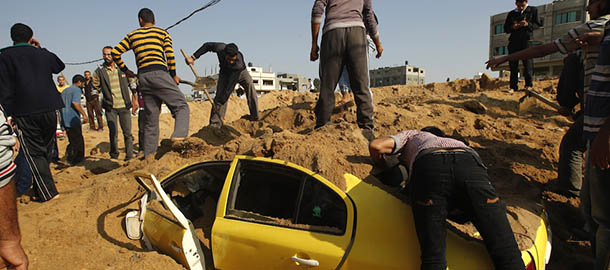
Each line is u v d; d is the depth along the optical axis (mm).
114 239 4309
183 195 4379
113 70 8734
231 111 18531
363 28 4918
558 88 5164
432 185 2570
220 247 3279
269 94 18125
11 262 1936
